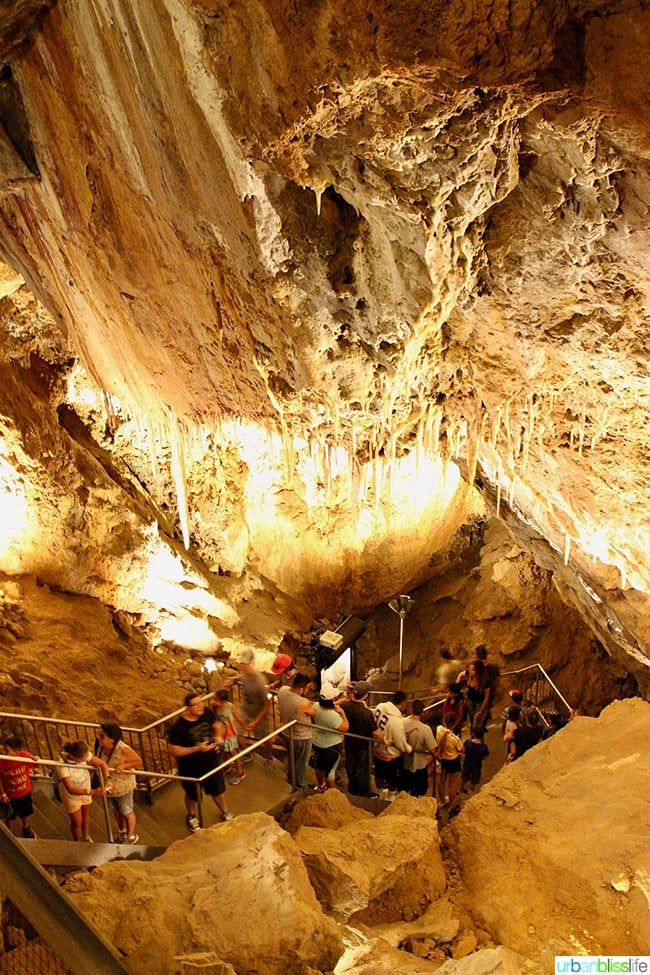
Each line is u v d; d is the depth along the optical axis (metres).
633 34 3.97
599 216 5.02
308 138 4.60
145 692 10.19
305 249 5.54
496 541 16.56
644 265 5.25
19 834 6.43
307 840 6.16
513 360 6.56
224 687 8.32
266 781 8.29
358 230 5.47
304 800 7.42
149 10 4.52
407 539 14.44
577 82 4.17
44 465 10.73
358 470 8.00
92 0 4.87
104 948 3.35
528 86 4.17
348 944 5.39
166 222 6.07
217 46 4.32
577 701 15.24
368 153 4.66
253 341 6.58
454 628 16.09
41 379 11.05
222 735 7.33
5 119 6.31
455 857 6.44
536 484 8.40
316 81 4.20
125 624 11.20
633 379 6.27
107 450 12.13
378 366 6.48
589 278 5.55
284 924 4.94
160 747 8.41
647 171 4.59
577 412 6.95
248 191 5.15
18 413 10.58
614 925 5.50
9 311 10.55
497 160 4.76
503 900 5.79
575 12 3.94
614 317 5.79
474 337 6.52
